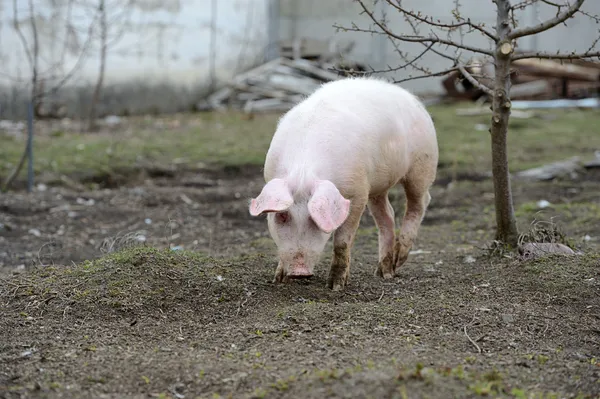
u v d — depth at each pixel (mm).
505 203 6180
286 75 20469
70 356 4098
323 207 4543
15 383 3729
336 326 4547
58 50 17344
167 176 11648
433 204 9734
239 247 7438
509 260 6047
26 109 16812
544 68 20141
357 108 5500
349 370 3650
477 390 3408
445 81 19781
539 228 6543
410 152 5957
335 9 22016
